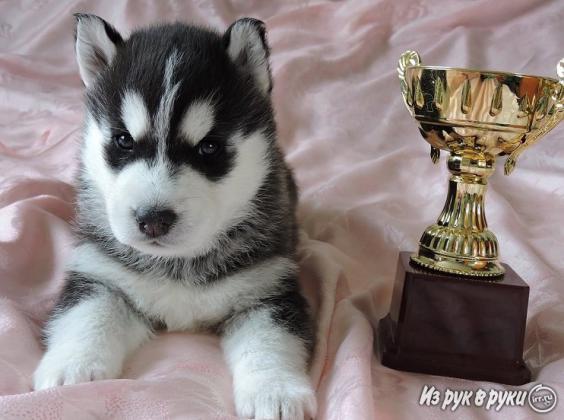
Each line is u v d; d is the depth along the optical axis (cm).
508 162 51
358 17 101
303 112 92
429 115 50
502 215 68
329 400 44
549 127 50
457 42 94
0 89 96
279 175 57
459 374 49
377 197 77
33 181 70
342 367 46
